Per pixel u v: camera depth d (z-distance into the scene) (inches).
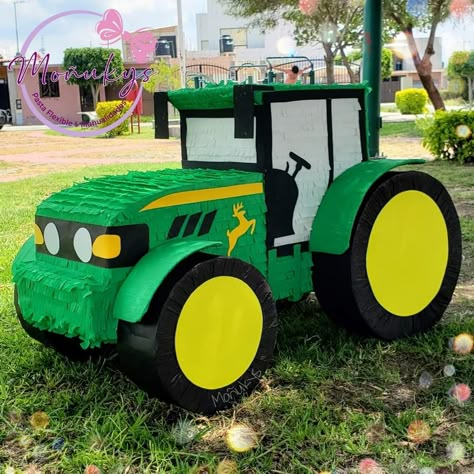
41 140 724.0
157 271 85.7
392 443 84.3
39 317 94.7
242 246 103.1
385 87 1370.6
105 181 103.8
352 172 113.3
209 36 1280.8
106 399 97.1
